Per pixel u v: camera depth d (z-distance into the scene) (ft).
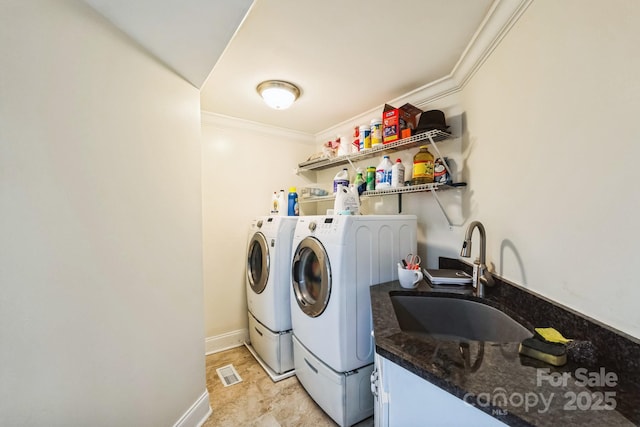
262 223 7.69
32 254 2.43
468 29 4.32
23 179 2.37
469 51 4.81
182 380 4.54
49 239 2.56
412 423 2.46
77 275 2.82
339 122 8.84
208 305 8.07
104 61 3.19
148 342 3.80
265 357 7.06
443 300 4.43
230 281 8.46
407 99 6.77
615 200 2.21
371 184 7.16
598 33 2.35
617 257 2.19
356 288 4.97
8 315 2.25
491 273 4.33
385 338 2.80
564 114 2.78
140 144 3.73
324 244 5.19
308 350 5.70
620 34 2.14
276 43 4.70
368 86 6.31
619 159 2.17
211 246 8.14
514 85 3.72
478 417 2.01
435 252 6.37
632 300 2.07
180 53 3.99
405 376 2.49
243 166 8.77
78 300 2.83
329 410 5.05
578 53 2.58
